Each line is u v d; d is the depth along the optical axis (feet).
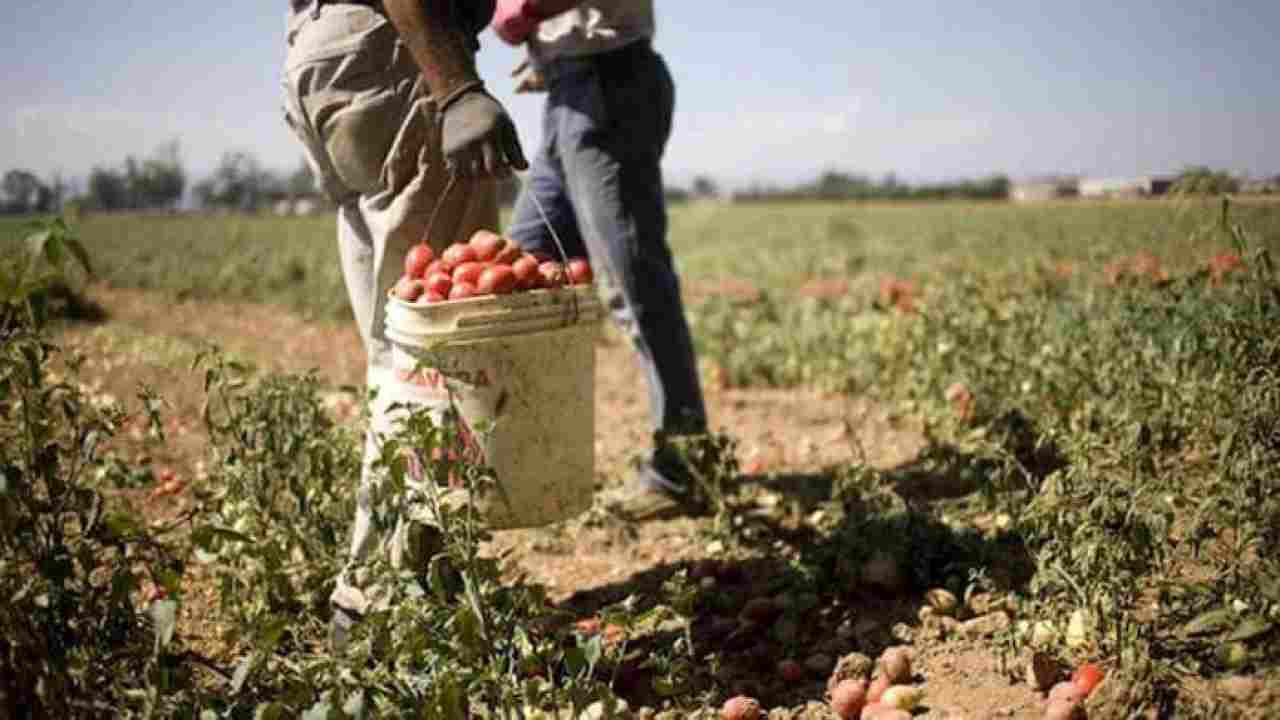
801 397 21.22
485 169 8.25
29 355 6.48
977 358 15.16
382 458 7.13
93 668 6.52
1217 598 8.11
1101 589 7.91
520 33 11.22
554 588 10.98
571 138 11.61
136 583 6.78
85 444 7.06
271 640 6.75
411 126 8.60
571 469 8.53
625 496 13.17
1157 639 7.91
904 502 10.68
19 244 6.21
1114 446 10.87
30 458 6.60
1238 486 8.49
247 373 10.82
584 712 7.07
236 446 9.66
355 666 6.63
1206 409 11.00
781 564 10.99
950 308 16.30
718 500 11.59
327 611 9.30
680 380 12.30
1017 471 12.39
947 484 12.94
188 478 14.26
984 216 99.30
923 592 9.84
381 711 6.49
